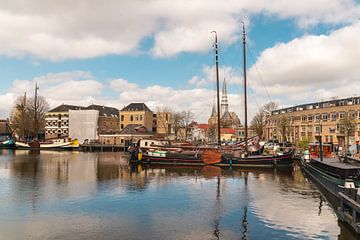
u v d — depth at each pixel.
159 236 13.90
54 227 15.04
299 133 87.75
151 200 20.86
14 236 13.78
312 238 13.82
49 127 111.06
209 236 13.98
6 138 99.88
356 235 13.80
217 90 51.78
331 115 77.56
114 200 20.73
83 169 38.38
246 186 26.66
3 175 32.19
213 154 44.00
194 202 20.38
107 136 97.31
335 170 22.83
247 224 15.77
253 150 48.59
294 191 24.52
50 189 24.31
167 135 95.00
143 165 44.69
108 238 13.60
